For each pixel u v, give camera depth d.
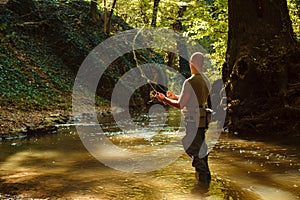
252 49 8.94
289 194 3.62
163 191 3.75
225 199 3.46
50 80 15.58
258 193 3.66
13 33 15.49
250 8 9.19
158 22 20.61
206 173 4.14
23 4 18.23
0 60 13.68
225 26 13.62
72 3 22.98
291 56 8.52
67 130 9.22
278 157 5.59
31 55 16.31
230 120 8.73
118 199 3.47
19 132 8.03
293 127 7.66
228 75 9.62
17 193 3.66
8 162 5.27
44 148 6.52
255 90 8.56
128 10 24.11
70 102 14.62
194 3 14.51
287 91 8.12
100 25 22.70
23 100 11.88
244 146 6.73
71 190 3.78
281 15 9.19
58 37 18.77
